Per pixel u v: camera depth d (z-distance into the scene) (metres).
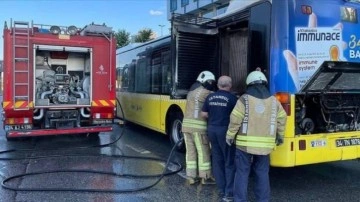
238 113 4.52
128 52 11.72
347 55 5.79
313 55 5.47
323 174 6.57
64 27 8.66
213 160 5.32
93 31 8.96
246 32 6.39
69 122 8.96
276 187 5.80
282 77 5.27
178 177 6.30
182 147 8.17
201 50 7.00
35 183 5.88
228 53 6.84
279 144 4.80
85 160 7.50
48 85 9.05
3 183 5.78
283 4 5.30
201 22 6.96
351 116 6.23
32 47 8.31
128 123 12.66
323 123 5.93
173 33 6.79
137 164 7.18
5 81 8.12
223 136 5.10
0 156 7.85
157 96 9.23
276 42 5.29
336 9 5.69
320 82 5.64
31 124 8.47
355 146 5.88
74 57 9.67
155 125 9.38
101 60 9.09
